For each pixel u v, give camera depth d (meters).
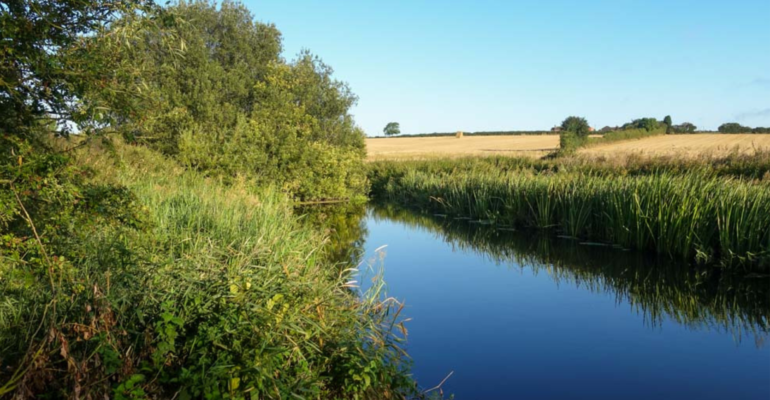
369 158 39.19
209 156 16.53
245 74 22.95
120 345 3.69
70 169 3.67
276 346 3.97
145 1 4.00
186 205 9.19
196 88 19.59
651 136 64.94
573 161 22.89
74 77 3.67
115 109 4.05
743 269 9.15
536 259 10.92
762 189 10.07
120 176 9.60
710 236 9.76
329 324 5.01
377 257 10.95
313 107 26.09
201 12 23.34
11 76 3.74
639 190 11.91
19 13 3.59
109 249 4.83
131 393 3.31
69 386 3.38
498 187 17.06
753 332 6.36
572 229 13.18
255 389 3.47
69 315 3.86
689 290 8.26
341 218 17.94
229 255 5.75
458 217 17.92
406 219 17.78
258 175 17.80
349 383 4.10
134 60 4.38
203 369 3.46
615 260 10.50
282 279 5.07
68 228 4.34
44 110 4.11
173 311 4.01
